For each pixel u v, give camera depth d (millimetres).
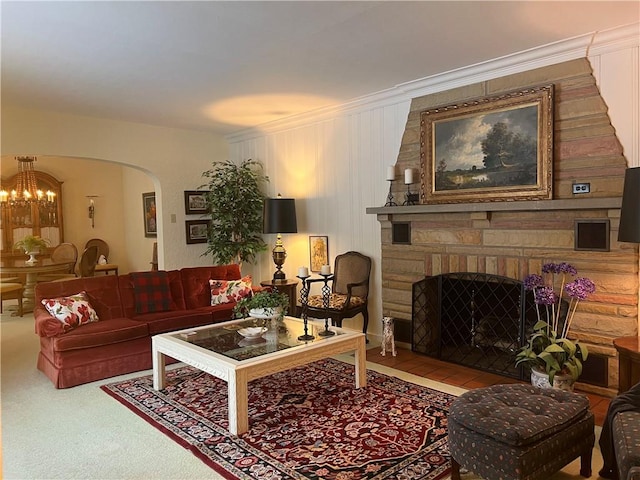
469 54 3748
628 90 3383
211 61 3771
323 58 3768
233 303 5027
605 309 3492
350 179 5355
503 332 4176
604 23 3182
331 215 5598
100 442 2848
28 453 2723
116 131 5934
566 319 3646
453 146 4336
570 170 3680
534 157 3826
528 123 3848
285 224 5594
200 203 6758
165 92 4652
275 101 5109
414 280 4680
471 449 2234
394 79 4418
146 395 3594
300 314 5109
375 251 5160
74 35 3176
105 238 9336
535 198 3820
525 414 2260
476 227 4191
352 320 5441
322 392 3598
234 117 5844
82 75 4059
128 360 4121
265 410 3277
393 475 2447
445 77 4289
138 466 2576
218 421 3121
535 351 3424
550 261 3754
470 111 4195
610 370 3484
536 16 3039
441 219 4441
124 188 9492
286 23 3062
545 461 2164
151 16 2906
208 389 3705
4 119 5078
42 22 2953
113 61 3719
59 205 8766
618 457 1981
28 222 8492
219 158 6973
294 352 3221
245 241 6234
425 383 3783
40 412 3301
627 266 3383
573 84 3635
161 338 3625
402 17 3010
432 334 4539
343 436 2879
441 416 3143
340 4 2801
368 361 4391
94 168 9188
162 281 4863
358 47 3533
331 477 2432
